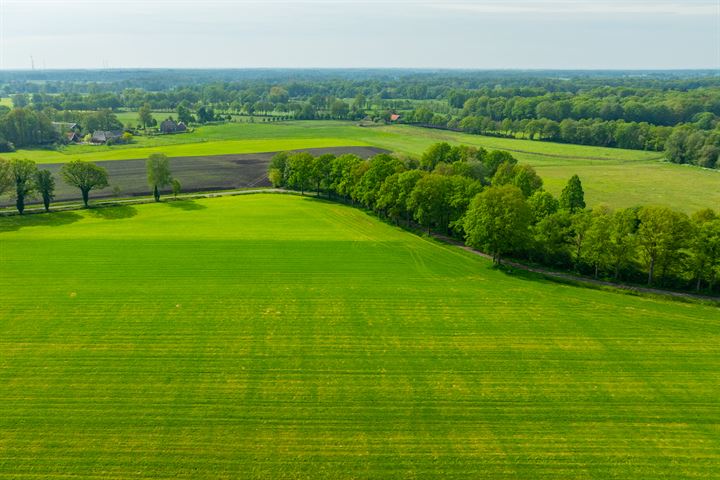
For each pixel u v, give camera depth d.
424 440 39.62
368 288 70.62
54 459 37.12
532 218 84.94
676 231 71.19
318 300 66.19
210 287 70.12
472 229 82.44
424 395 45.47
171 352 52.38
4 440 39.00
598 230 74.81
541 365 50.78
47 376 47.69
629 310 64.00
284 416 42.28
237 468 36.47
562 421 42.09
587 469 36.78
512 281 74.56
